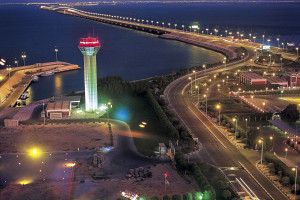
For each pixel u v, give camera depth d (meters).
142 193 141.62
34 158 172.62
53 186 146.75
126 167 165.50
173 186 147.38
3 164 166.38
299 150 180.38
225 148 185.38
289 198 140.50
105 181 151.25
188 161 170.50
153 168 164.12
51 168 162.62
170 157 175.00
